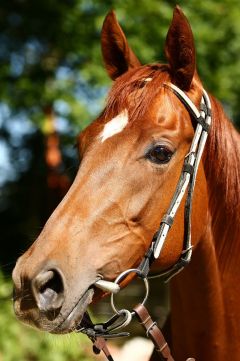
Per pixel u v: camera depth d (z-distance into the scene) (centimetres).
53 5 722
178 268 241
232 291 259
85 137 240
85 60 712
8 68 731
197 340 258
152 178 229
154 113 234
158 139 230
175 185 235
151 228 231
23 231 870
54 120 730
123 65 274
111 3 693
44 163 873
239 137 262
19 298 210
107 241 222
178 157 236
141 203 228
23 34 762
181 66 246
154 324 231
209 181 252
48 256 212
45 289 211
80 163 234
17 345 470
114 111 236
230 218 254
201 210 244
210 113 251
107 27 271
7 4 767
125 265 226
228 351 258
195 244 244
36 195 877
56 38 721
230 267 258
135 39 676
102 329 227
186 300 258
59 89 705
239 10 725
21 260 215
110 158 228
